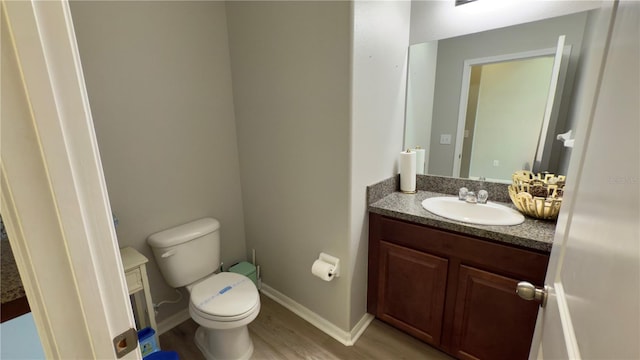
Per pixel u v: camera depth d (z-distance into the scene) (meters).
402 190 1.87
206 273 1.77
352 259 1.58
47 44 0.38
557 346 0.56
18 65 0.36
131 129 1.54
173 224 1.78
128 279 1.38
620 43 0.45
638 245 0.31
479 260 1.31
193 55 1.74
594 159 0.51
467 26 1.63
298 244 1.82
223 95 1.93
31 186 0.39
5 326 0.76
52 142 0.39
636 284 0.31
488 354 1.37
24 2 0.35
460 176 1.80
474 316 1.38
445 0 1.66
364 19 1.35
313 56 1.44
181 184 1.79
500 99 1.60
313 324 1.83
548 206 1.28
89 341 0.47
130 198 1.58
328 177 1.54
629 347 0.31
